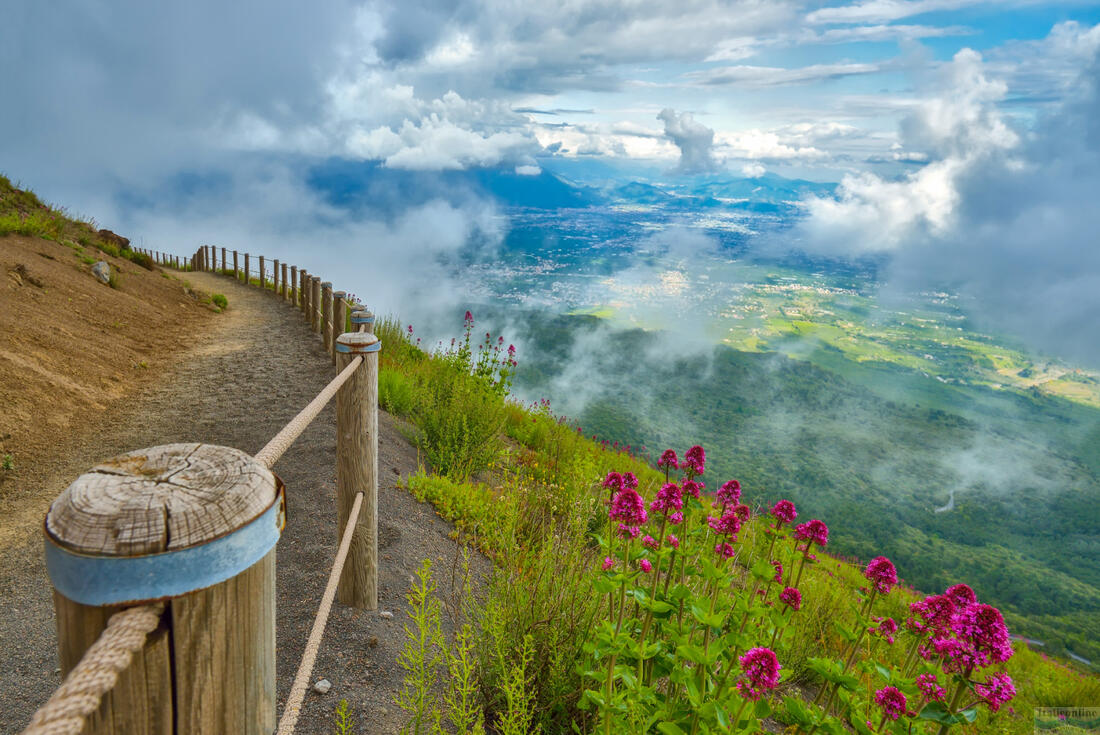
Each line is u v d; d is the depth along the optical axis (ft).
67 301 37.63
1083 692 21.83
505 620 10.24
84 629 2.56
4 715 10.19
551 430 35.17
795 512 10.50
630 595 9.48
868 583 10.21
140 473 2.77
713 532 10.28
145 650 2.54
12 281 34.99
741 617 9.63
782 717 12.52
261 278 76.23
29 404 23.93
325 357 37.88
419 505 19.34
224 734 2.86
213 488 2.73
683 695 9.91
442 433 25.12
